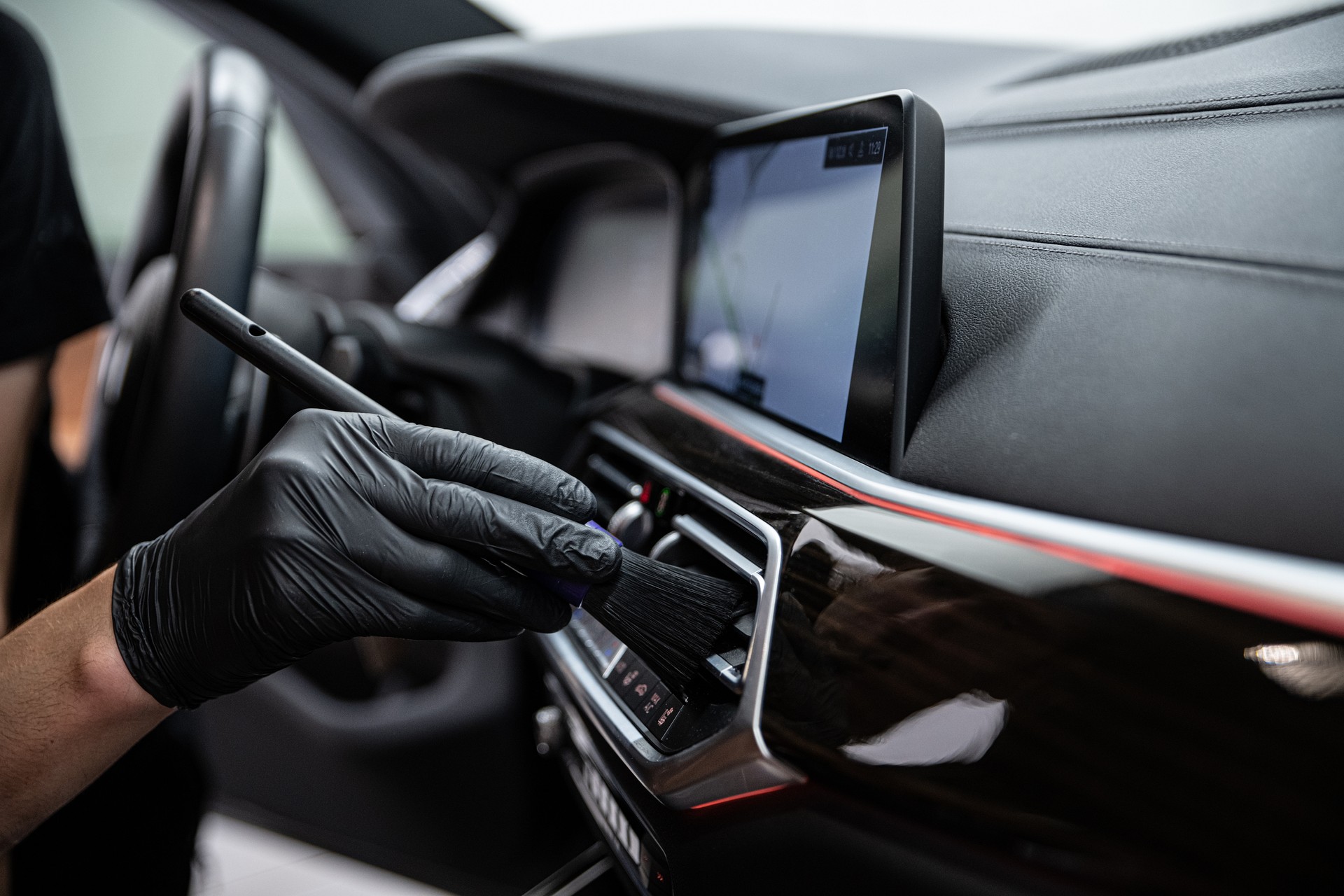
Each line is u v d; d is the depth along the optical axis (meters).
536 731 0.97
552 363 1.08
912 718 0.35
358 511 0.42
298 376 0.46
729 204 0.68
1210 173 0.44
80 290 0.67
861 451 0.48
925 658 0.36
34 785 0.47
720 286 0.69
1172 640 0.31
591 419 0.83
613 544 0.43
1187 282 0.40
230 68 0.75
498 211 1.40
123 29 3.04
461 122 1.14
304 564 0.41
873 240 0.48
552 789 0.99
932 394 0.47
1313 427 0.33
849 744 0.37
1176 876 0.29
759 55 0.99
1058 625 0.33
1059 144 0.56
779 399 0.58
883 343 0.47
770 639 0.42
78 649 0.45
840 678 0.38
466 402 0.94
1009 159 0.59
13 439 0.65
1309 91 0.43
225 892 1.15
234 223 0.67
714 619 0.46
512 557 0.42
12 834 0.49
